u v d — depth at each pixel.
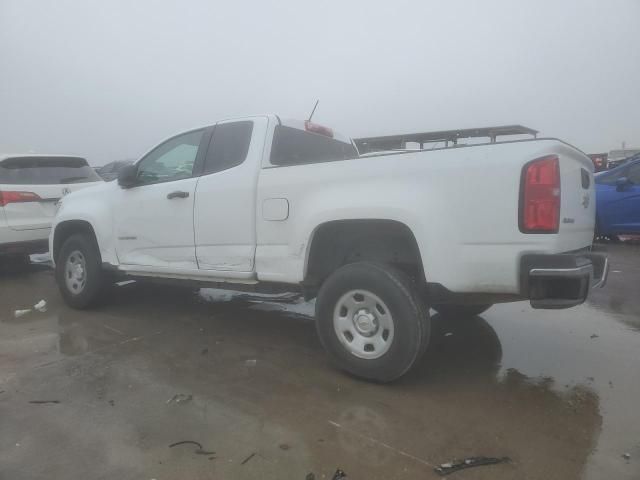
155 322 4.98
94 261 5.22
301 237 3.58
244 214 3.92
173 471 2.42
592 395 3.22
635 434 2.73
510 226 2.87
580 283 2.80
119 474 2.40
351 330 3.42
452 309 4.85
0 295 6.27
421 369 3.69
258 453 2.57
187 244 4.36
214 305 5.69
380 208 3.20
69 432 2.79
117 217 4.95
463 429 2.79
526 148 2.86
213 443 2.67
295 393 3.27
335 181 3.45
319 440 2.69
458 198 2.99
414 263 3.52
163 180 4.65
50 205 7.19
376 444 2.64
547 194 2.81
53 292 6.43
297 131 4.41
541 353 4.00
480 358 3.91
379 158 3.29
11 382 3.49
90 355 4.02
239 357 3.96
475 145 2.98
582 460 2.49
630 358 3.87
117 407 3.09
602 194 9.28
